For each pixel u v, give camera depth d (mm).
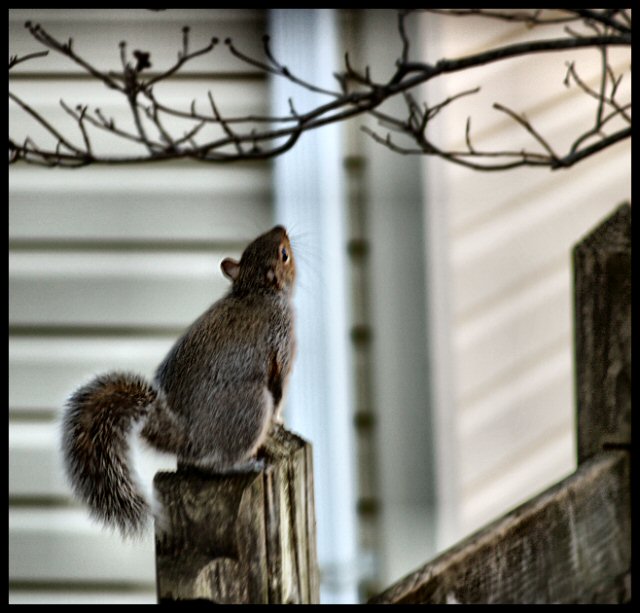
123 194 9336
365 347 9523
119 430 5105
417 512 9602
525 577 4637
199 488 3955
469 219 9516
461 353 9578
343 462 9547
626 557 5117
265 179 9352
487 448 9734
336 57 9164
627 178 10141
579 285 5285
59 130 9195
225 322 5551
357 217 9375
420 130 6477
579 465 5297
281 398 5934
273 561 4074
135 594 9266
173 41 9125
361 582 9578
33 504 9258
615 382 5242
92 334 9422
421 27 9102
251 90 9234
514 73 9562
